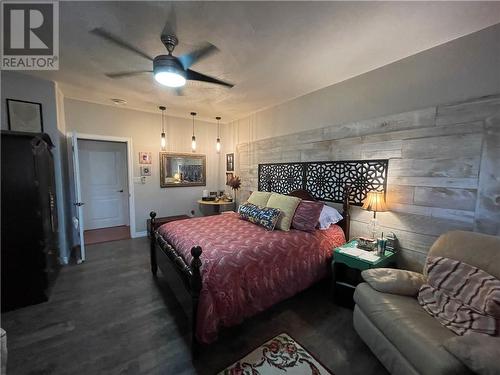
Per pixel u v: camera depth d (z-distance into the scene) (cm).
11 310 220
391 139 240
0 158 211
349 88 277
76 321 205
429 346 123
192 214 523
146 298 242
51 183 282
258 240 225
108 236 459
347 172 282
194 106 404
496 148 177
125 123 426
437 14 164
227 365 160
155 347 176
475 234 166
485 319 127
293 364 162
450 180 201
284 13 164
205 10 162
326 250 251
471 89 188
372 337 163
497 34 175
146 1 153
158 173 473
